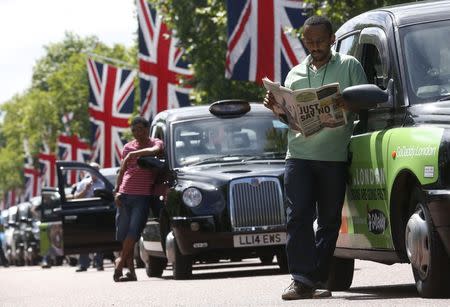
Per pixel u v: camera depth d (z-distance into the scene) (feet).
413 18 65.51
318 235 65.72
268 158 112.27
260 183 106.93
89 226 151.74
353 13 152.56
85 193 154.71
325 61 64.75
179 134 113.70
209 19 245.45
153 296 82.94
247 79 169.07
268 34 168.14
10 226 317.63
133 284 106.63
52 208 197.26
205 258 108.47
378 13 68.44
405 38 64.59
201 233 106.32
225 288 87.61
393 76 63.82
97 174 154.81
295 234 64.85
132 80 310.24
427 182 57.62
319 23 64.03
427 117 60.34
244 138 113.70
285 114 64.34
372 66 67.21
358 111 64.90
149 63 248.32
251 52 168.76
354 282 84.74
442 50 63.77
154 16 248.32
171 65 249.75
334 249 65.82
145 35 247.91
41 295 98.43
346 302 60.70
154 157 111.65
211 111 115.03
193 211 106.73
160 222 114.62
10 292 112.57
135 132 111.04
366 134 65.10
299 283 64.85
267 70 168.35
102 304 76.23
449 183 56.85
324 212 65.36
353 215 67.15
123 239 113.91
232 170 108.47
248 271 119.44
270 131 114.21
